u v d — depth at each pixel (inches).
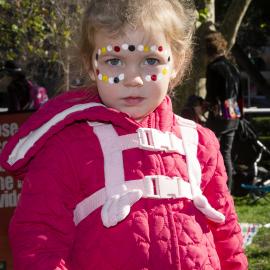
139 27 77.2
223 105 285.3
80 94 84.9
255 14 634.8
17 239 75.7
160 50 78.6
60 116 79.0
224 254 86.2
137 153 78.8
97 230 75.7
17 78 357.4
